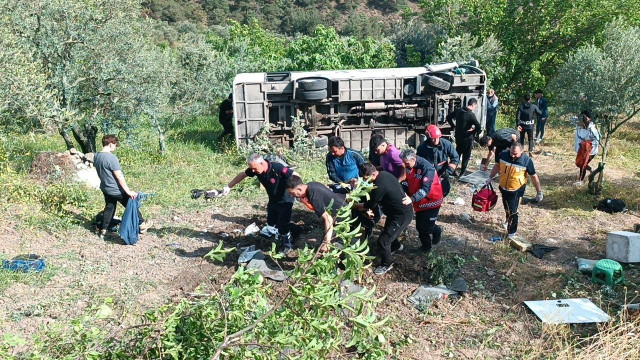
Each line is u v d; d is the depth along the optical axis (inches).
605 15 812.6
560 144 622.5
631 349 223.5
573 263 315.6
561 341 235.8
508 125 703.7
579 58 518.0
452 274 293.6
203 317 156.1
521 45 852.0
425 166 300.7
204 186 441.7
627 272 303.1
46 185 403.5
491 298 276.7
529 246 329.7
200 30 2495.1
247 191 427.2
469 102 466.9
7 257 291.7
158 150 537.6
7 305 251.6
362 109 562.3
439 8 892.6
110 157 319.3
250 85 543.8
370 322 155.1
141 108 478.6
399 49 899.4
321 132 555.8
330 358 213.8
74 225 343.9
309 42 834.2
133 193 323.3
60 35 431.5
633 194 430.0
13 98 379.2
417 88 560.7
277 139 554.3
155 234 343.0
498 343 240.8
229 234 344.8
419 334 247.1
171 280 285.4
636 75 430.9
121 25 465.7
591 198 424.5
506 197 339.6
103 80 447.8
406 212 287.6
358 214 315.3
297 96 546.9
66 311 249.0
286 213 305.1
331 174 331.0
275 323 155.6
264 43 1013.8
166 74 539.2
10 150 458.0
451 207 406.6
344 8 3486.7
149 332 162.2
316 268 157.6
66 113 413.7
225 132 585.0
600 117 457.1
